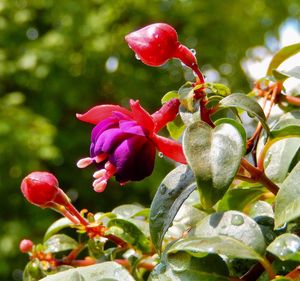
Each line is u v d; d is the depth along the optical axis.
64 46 1.93
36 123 1.82
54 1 1.98
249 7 2.12
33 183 0.43
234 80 2.13
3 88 1.96
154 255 0.46
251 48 2.16
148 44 0.41
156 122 0.41
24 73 1.92
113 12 2.01
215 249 0.38
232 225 0.39
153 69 2.06
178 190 0.41
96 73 2.00
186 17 2.08
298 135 0.41
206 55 2.10
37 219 1.84
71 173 2.00
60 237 0.49
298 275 0.39
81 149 2.01
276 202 0.38
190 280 0.40
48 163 1.97
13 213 1.86
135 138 0.39
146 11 2.05
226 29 2.11
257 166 0.43
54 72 1.94
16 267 1.77
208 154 0.39
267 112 0.48
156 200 0.41
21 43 1.98
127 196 1.97
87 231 0.45
